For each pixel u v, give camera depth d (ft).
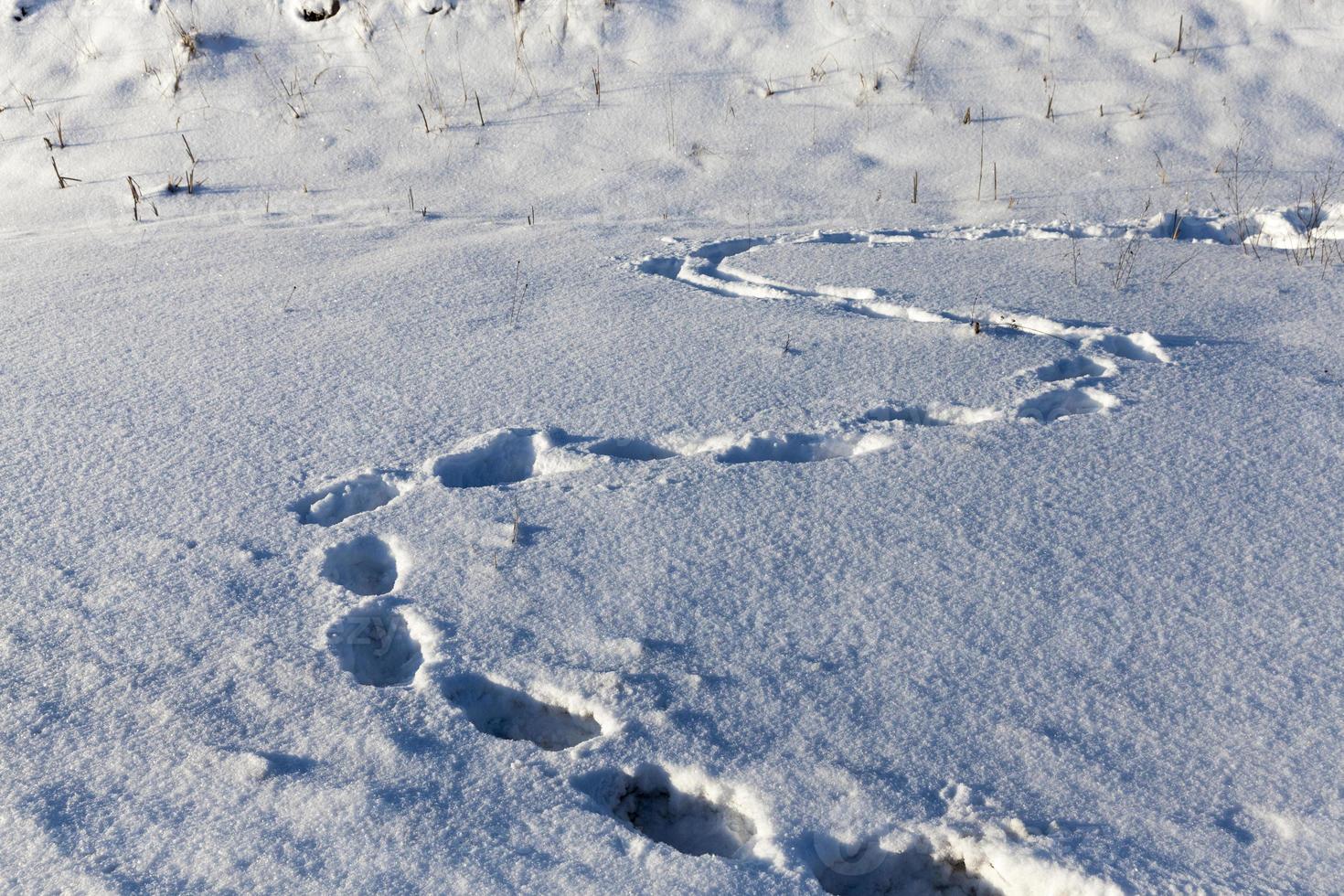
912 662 8.02
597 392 12.76
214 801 6.93
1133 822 6.58
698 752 7.23
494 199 23.44
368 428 12.05
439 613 8.77
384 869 6.40
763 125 25.68
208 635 8.59
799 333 14.43
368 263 18.49
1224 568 8.95
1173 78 25.41
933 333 14.21
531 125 26.12
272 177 24.89
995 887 6.52
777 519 9.91
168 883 6.35
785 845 6.51
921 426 11.47
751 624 8.50
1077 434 11.16
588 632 8.46
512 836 6.62
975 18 27.40
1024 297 15.69
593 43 28.12
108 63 28.68
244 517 10.30
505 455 11.60
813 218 21.76
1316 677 7.70
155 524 10.23
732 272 17.67
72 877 6.40
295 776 7.11
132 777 7.15
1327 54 25.29
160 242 20.59
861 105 25.95
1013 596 8.70
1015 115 25.16
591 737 7.82
